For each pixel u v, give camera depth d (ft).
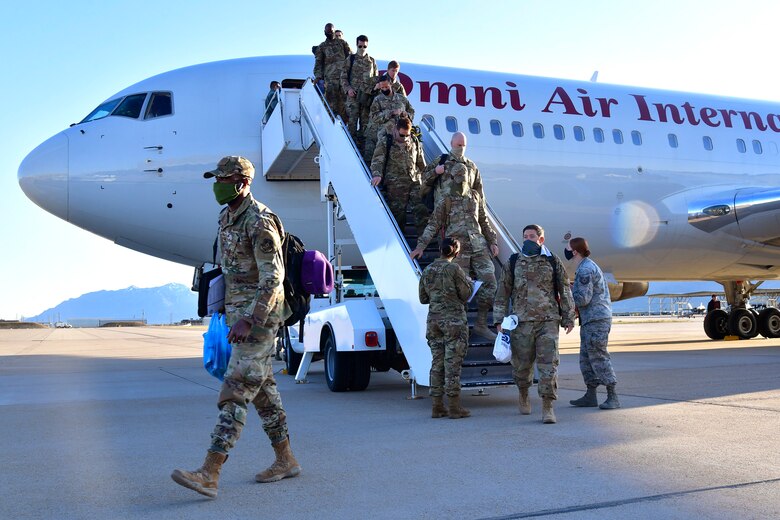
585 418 18.42
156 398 24.95
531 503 10.59
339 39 32.04
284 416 12.46
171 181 38.65
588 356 20.47
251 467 13.43
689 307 341.00
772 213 46.44
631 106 47.52
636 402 21.33
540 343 17.92
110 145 38.75
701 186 48.03
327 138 29.84
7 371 39.06
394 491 11.44
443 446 15.03
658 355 43.52
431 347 19.16
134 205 38.63
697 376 28.96
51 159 38.50
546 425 17.43
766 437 15.38
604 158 45.11
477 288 19.35
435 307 18.74
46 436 17.25
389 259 22.94
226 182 11.64
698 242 48.85
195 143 39.06
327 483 12.06
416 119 40.91
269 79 40.91
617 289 55.62
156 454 14.83
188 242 40.06
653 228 46.78
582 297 19.97
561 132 44.29
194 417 20.17
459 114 41.96
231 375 11.52
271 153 36.65
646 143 46.78
